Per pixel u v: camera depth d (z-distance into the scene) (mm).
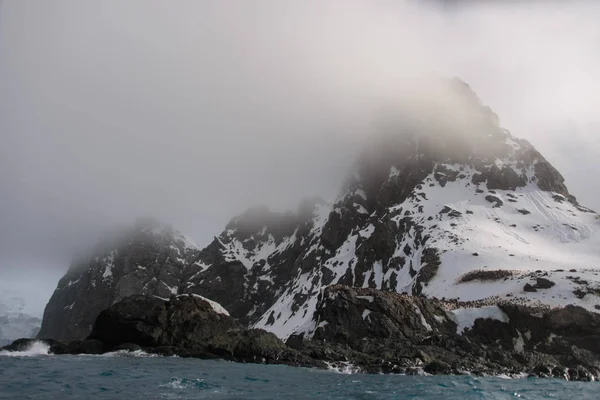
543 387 41344
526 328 63281
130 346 55406
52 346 57969
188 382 35656
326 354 55531
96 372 39312
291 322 122875
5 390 30938
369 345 61312
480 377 47312
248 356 53219
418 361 53031
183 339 56312
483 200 125688
